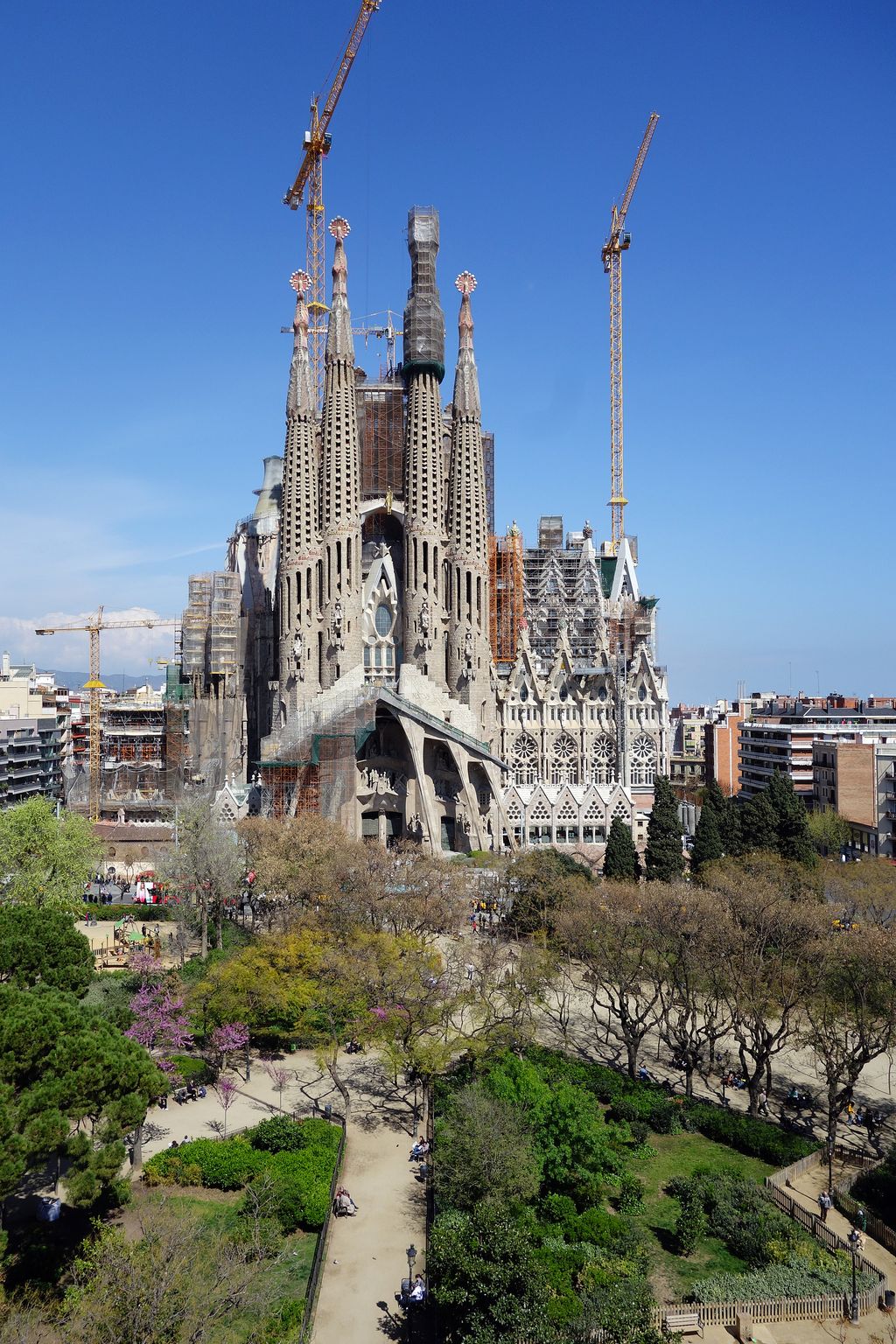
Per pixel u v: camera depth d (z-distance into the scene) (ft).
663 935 213.05
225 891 284.41
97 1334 106.52
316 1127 172.24
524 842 490.90
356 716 448.24
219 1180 155.53
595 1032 240.73
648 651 561.84
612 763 549.13
